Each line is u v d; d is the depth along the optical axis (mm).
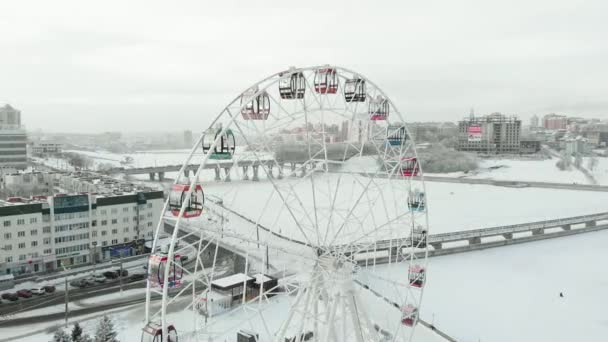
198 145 42062
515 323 71312
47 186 147000
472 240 117688
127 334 64562
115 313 72375
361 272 65125
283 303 75688
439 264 103312
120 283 85062
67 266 95750
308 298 47594
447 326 69500
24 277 88688
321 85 49719
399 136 55344
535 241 126438
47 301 77250
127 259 100875
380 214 140500
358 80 53188
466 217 152625
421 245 58156
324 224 128375
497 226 133500
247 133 44312
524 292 85375
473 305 78375
